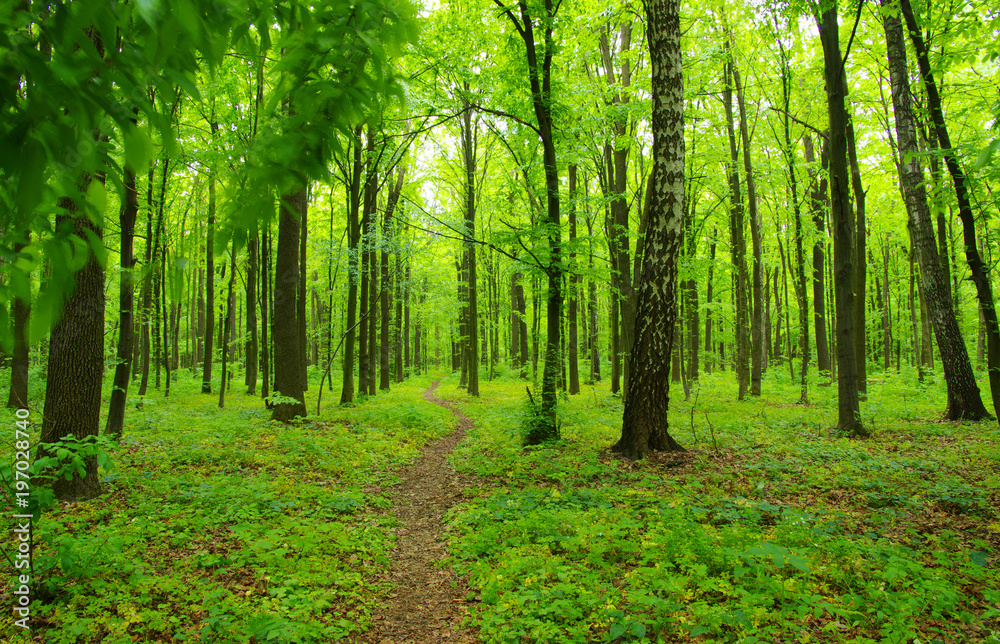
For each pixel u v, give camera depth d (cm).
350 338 1580
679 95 856
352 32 113
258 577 448
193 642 357
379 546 548
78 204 96
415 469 891
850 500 627
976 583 416
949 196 877
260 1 102
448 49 1158
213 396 1928
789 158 1742
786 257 2509
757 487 663
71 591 405
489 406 1748
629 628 363
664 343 873
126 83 83
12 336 98
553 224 999
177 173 834
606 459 858
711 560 444
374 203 1723
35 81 76
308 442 921
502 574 458
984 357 2655
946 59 890
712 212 2011
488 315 3406
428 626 404
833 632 356
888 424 1145
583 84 1381
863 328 1552
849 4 1000
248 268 1792
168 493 647
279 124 115
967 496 606
